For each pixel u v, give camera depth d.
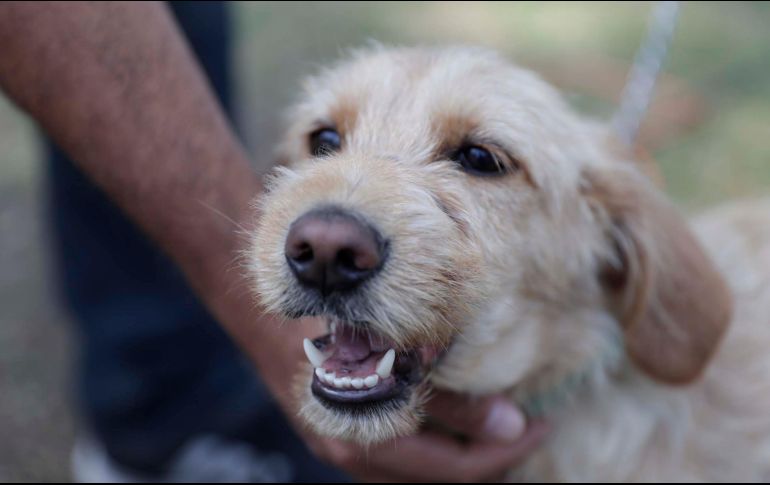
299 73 1.34
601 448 0.67
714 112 1.23
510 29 1.52
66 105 0.57
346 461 0.63
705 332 0.64
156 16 0.59
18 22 0.56
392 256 0.54
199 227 0.60
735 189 1.06
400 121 0.62
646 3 1.62
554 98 0.66
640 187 0.66
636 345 0.65
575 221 0.65
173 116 0.59
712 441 0.68
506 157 0.61
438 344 0.56
